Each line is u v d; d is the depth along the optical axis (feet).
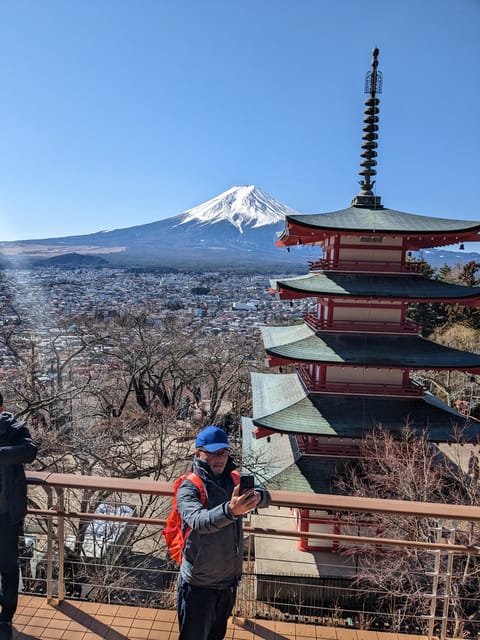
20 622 17.67
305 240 65.57
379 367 55.11
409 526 44.01
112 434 78.54
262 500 12.99
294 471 55.67
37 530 52.39
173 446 88.99
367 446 53.06
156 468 69.46
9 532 16.03
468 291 55.36
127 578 50.03
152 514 61.26
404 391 57.62
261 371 128.88
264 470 61.26
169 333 129.29
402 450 51.85
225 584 13.53
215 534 13.28
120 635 17.17
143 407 115.14
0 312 112.68
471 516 15.83
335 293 55.52
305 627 17.97
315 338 58.85
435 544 17.16
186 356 124.36
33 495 64.75
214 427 13.83
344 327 59.00
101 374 104.12
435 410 57.06
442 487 52.11
